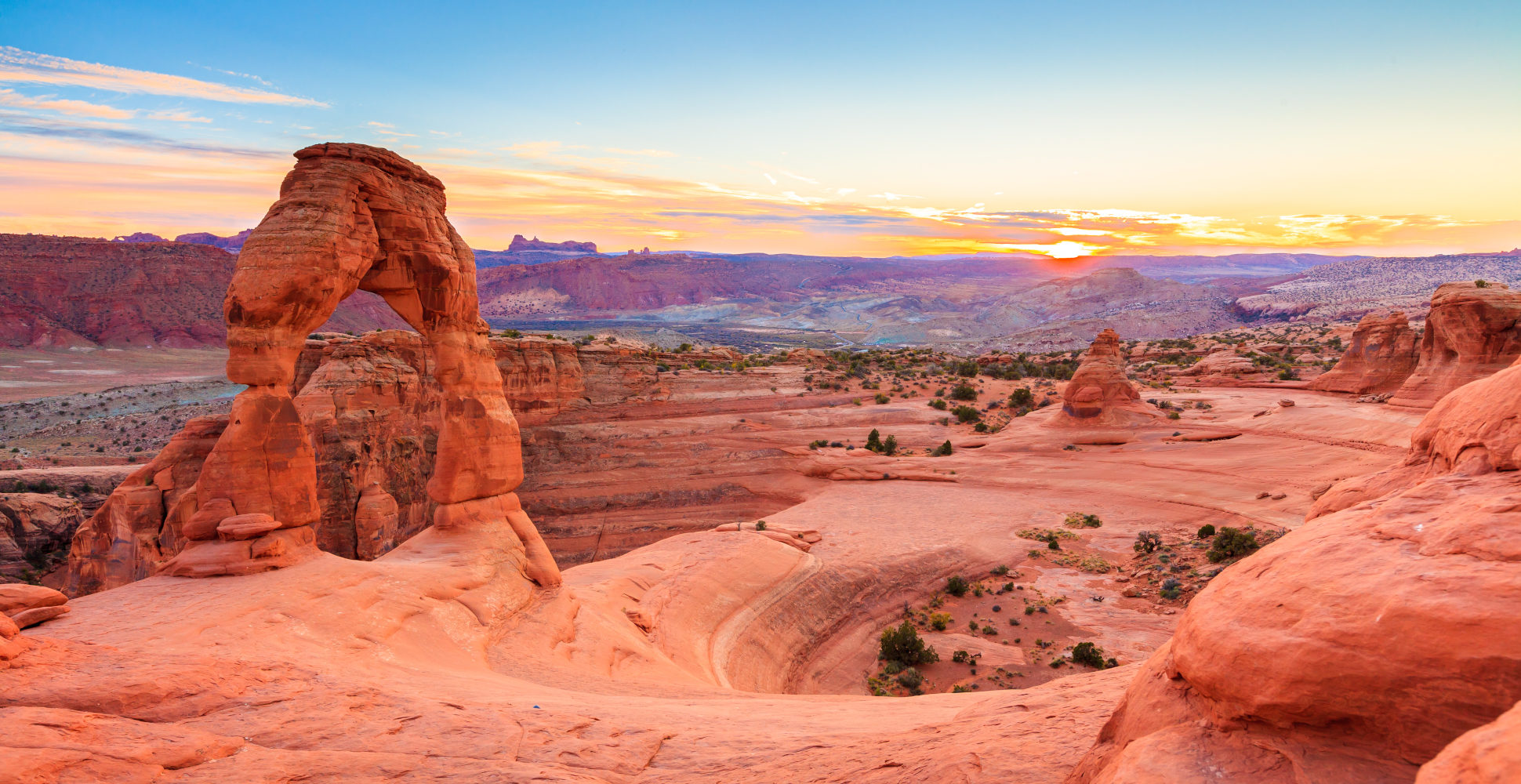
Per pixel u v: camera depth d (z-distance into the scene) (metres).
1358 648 4.22
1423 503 5.25
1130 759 4.89
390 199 21.45
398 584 18.78
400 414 57.25
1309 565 5.03
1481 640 3.79
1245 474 56.25
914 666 31.70
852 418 86.62
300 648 14.29
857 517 54.12
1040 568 44.00
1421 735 4.01
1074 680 10.89
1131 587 39.03
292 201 19.64
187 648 12.69
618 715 11.52
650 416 82.69
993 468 66.44
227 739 8.67
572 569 35.31
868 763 8.02
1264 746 4.57
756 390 93.44
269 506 18.86
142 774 7.50
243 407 18.81
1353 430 60.62
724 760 9.09
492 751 9.05
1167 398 91.19
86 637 13.08
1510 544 4.17
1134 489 57.66
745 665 29.12
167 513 25.09
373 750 8.86
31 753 7.22
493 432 24.20
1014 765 6.61
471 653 18.00
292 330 19.34
